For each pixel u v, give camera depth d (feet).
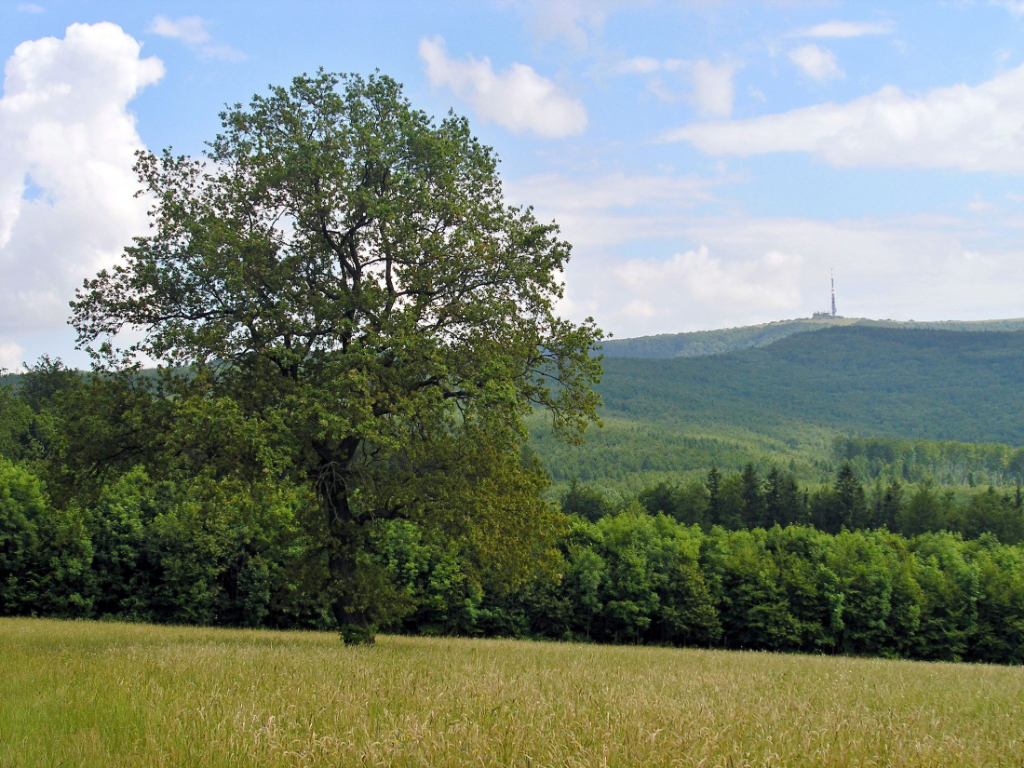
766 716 35.58
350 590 72.79
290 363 64.18
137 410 63.98
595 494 338.95
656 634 225.35
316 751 25.05
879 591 218.59
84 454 65.87
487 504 66.64
